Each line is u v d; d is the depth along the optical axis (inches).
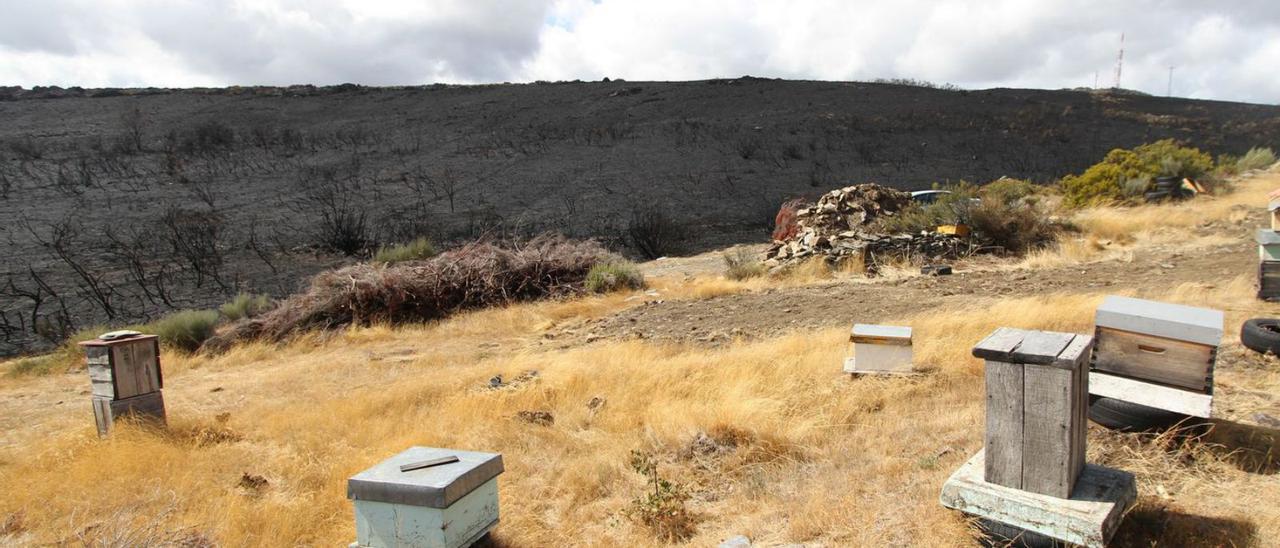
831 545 153.0
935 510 152.5
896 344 277.3
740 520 179.0
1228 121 1955.0
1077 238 601.0
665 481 196.5
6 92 2233.0
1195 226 596.4
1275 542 129.0
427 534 157.5
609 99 2180.1
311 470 229.1
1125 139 1718.8
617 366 332.5
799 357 313.4
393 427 274.2
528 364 373.1
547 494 205.3
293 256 975.6
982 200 644.1
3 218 1075.9
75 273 881.5
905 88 2390.5
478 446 240.7
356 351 502.9
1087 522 121.3
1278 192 331.3
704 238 1071.0
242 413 323.0
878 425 228.4
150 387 295.4
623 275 652.7
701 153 1537.9
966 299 426.3
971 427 207.9
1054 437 128.4
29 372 511.5
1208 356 164.6
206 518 195.0
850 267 589.6
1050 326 312.5
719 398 266.8
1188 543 132.6
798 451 216.1
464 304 633.0
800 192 1305.4
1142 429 171.3
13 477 232.4
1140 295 365.4
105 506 206.4
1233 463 161.6
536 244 765.9
